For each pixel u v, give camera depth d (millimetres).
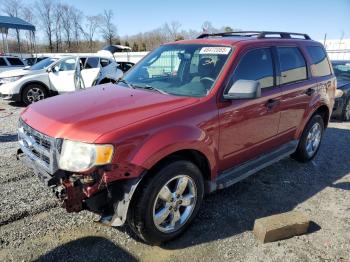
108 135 2588
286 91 4289
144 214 2812
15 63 16641
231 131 3516
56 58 11914
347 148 6180
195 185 3184
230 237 3244
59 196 2576
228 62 3564
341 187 4445
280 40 4430
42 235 3166
